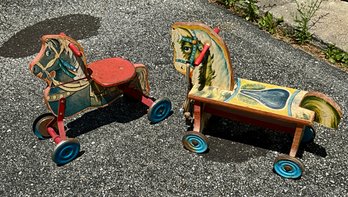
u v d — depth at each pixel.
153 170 1.43
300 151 1.49
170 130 1.58
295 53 1.93
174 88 1.76
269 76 1.80
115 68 1.53
